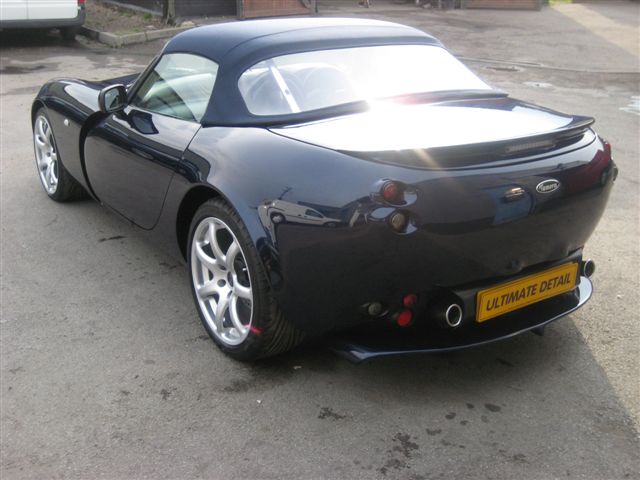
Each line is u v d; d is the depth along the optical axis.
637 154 6.80
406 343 2.69
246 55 3.20
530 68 12.23
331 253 2.47
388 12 19.59
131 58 11.85
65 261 4.14
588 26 17.91
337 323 2.63
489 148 2.53
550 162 2.67
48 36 13.80
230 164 2.82
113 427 2.61
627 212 5.14
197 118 3.25
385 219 2.36
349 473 2.38
